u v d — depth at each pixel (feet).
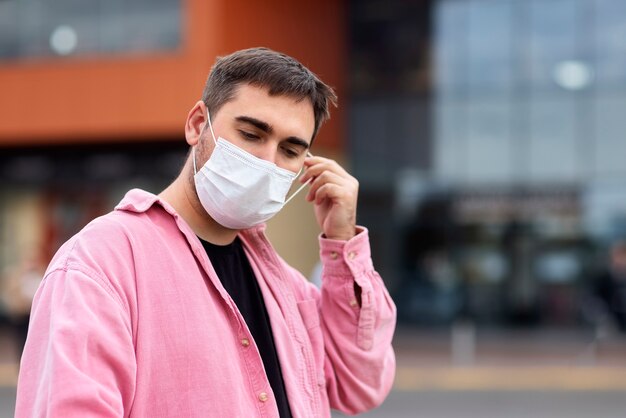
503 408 43.21
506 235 76.48
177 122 63.67
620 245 73.61
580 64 74.08
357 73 77.77
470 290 77.46
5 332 75.82
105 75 65.46
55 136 67.26
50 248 76.84
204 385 7.43
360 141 77.61
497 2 75.41
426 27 76.69
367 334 9.50
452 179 76.48
